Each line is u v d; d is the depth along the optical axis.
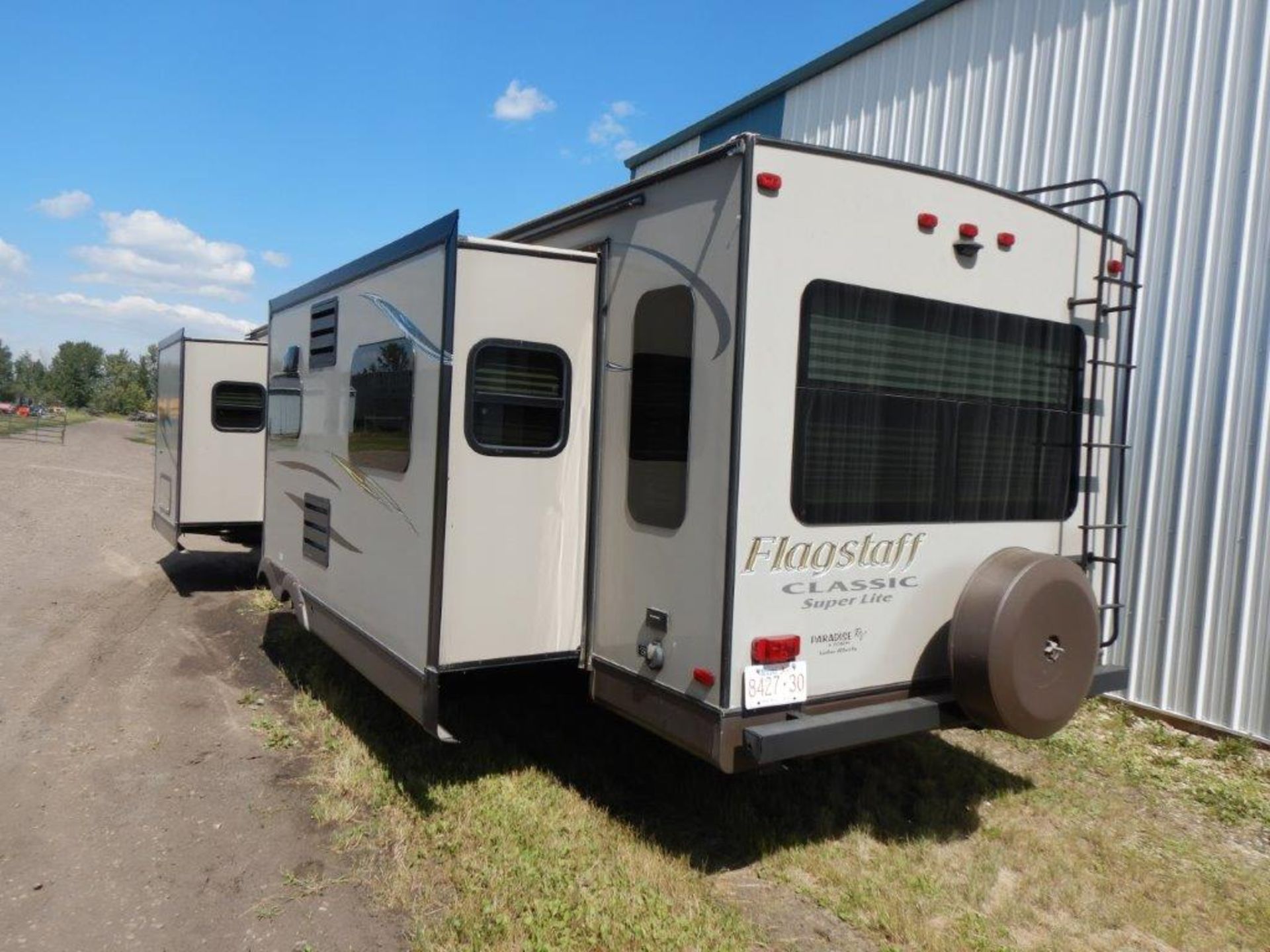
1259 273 5.21
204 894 3.26
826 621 3.42
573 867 3.44
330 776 4.23
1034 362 4.07
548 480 3.90
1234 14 5.36
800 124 8.73
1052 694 3.62
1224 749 5.05
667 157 10.98
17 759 4.35
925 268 3.63
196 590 8.11
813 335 3.32
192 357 7.95
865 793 4.26
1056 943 3.20
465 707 5.16
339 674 5.63
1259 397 5.19
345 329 4.80
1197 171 5.52
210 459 8.05
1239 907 3.49
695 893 3.32
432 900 3.24
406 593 3.92
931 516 3.71
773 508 3.24
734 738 3.20
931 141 7.32
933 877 3.56
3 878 3.33
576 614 4.00
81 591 7.93
